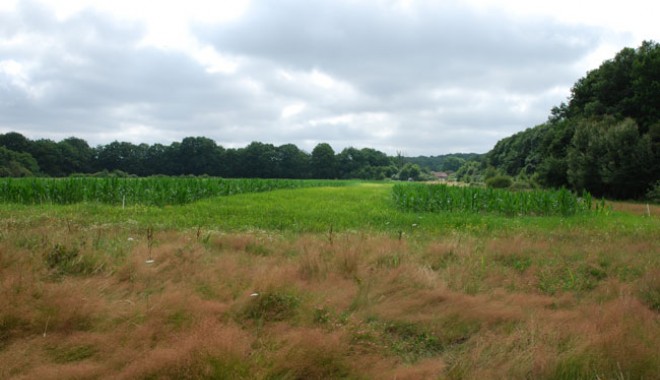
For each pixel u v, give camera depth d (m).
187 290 4.59
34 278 4.52
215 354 3.07
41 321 3.67
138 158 86.50
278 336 3.67
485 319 4.23
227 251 6.93
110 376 2.99
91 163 79.88
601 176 30.84
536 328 3.79
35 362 3.15
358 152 112.00
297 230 10.21
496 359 3.37
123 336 3.53
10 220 9.35
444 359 3.57
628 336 3.61
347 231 9.92
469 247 7.24
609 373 3.19
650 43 35.09
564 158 37.38
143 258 5.65
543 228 10.99
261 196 22.02
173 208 14.36
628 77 34.78
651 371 3.20
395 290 5.01
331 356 3.27
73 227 8.54
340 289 4.89
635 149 28.44
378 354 3.54
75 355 3.33
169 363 3.02
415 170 103.12
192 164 90.81
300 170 101.19
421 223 12.01
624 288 5.23
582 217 14.50
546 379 3.16
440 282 5.29
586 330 3.74
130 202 16.28
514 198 16.94
